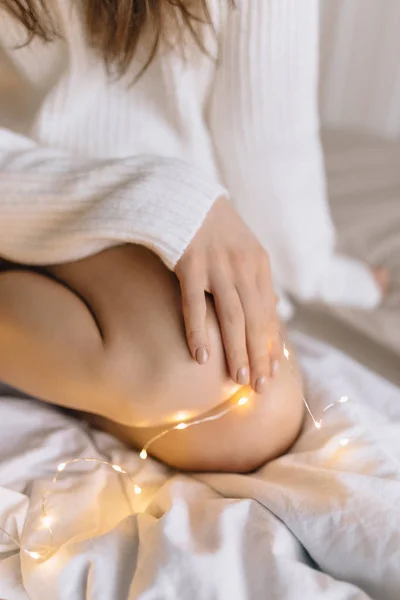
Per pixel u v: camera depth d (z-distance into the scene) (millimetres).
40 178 851
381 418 892
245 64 937
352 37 1575
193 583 717
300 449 837
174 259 806
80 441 855
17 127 996
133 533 766
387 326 1114
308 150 1036
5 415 859
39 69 948
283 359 853
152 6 861
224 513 763
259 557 739
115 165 841
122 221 810
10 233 865
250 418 821
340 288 1148
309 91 998
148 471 840
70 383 821
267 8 901
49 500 796
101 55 906
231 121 985
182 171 834
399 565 731
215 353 805
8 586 758
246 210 1062
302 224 1070
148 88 946
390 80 1592
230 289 816
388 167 1477
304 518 759
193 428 825
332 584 726
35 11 871
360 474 783
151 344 803
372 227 1265
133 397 807
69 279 859
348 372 962
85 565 747
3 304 830
